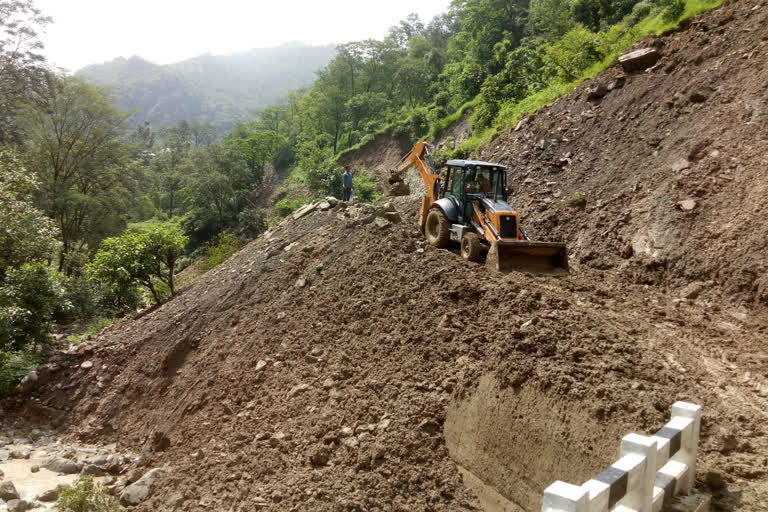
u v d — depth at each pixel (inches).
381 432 221.5
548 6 1116.5
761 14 430.3
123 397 381.4
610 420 170.9
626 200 394.6
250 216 1769.2
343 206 472.1
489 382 213.8
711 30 468.1
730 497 146.8
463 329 257.3
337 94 2204.7
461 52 1899.6
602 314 274.7
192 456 267.6
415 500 194.4
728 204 323.6
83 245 1180.5
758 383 209.9
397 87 2089.1
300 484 211.3
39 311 484.4
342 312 317.4
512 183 528.4
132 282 529.7
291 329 329.7
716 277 300.5
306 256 405.7
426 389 236.5
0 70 1074.1
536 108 650.2
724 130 366.9
